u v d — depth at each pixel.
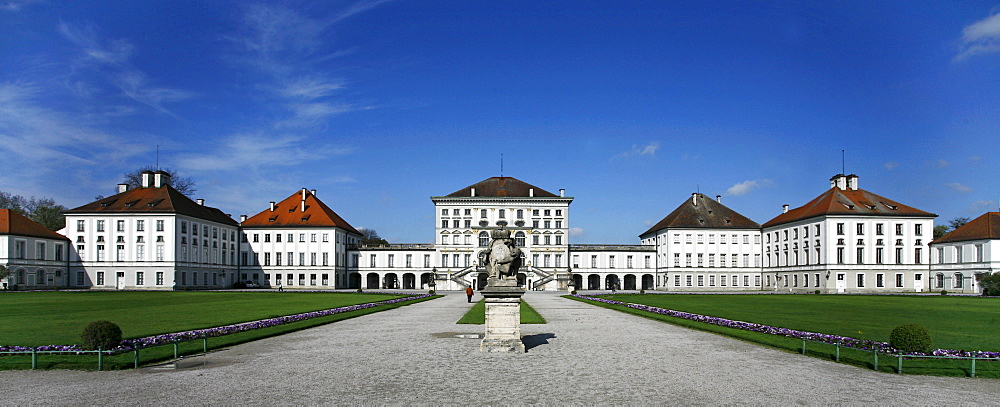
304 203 124.12
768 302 58.09
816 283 104.94
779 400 15.40
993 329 29.77
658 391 16.41
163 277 99.56
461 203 123.00
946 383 17.31
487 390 16.48
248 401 15.24
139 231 100.38
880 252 103.25
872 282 102.62
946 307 48.16
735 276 121.75
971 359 18.44
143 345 21.45
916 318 36.53
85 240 100.75
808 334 26.34
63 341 24.58
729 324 32.19
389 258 125.62
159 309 44.34
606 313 44.03
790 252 113.19
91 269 100.25
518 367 19.95
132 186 117.25
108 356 21.08
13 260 88.25
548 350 23.75
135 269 100.00
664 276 122.56
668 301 60.59
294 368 19.67
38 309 43.41
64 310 42.53
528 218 123.25
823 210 104.00
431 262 125.38
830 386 16.95
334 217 129.75
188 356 22.09
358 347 24.58
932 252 103.06
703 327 31.66
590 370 19.41
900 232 103.94
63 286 98.94
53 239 96.88
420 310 47.00
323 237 119.00
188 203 108.81
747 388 16.73
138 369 19.39
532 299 68.69
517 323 23.50
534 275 115.69
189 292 83.31
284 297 67.75
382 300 60.44
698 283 120.62
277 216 122.38
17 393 15.97
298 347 24.56
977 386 16.94
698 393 16.16
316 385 17.09
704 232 121.56
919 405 14.93
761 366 20.06
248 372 18.97
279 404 14.95
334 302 56.00
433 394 16.02
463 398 15.59
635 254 126.56
